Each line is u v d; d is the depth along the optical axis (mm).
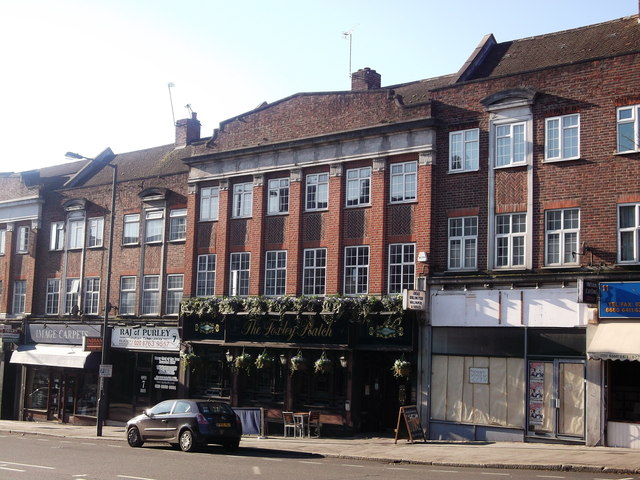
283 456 21344
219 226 32500
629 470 16719
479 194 25188
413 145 26719
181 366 33062
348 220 28406
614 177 22562
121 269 36969
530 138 24250
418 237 26203
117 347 35875
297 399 28812
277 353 29578
